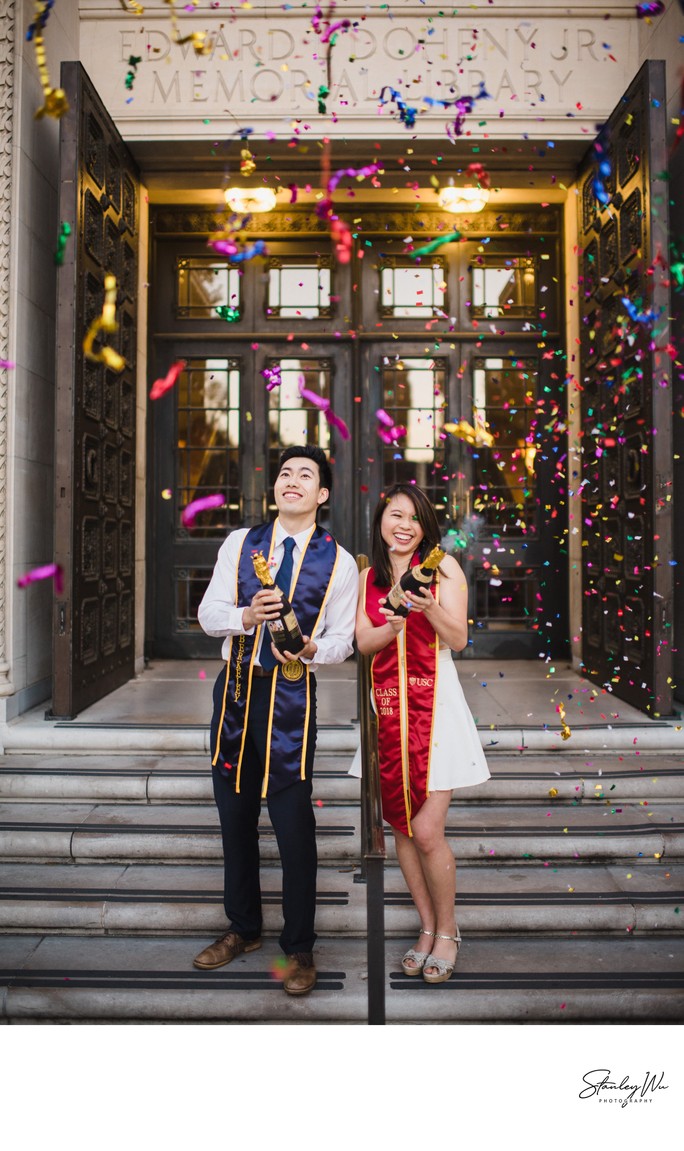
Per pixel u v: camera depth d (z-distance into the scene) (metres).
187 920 2.92
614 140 4.62
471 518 6.04
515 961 2.75
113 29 5.09
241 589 2.67
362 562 3.03
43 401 4.60
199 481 6.12
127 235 5.22
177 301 6.07
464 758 2.60
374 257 6.04
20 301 4.23
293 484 2.66
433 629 2.63
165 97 5.09
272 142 5.10
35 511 4.48
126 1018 2.55
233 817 2.71
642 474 4.24
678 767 3.77
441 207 5.96
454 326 6.02
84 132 4.26
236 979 2.64
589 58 5.06
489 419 6.06
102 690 4.75
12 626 4.15
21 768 3.74
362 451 6.04
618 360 4.39
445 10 5.04
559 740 3.90
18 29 4.16
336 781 3.59
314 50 5.06
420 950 2.71
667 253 4.00
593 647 5.14
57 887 3.08
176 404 6.09
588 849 3.25
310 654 2.56
